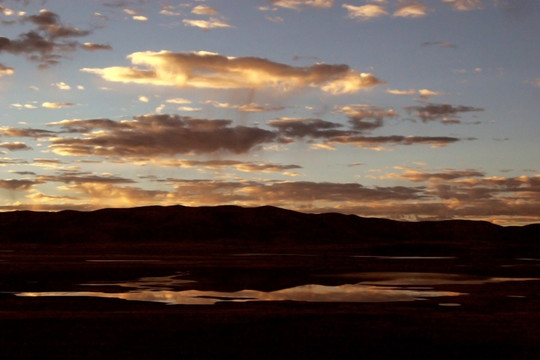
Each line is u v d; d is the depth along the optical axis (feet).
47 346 69.72
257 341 73.10
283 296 116.06
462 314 91.81
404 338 74.95
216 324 82.79
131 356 65.77
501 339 74.59
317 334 77.05
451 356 67.00
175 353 67.31
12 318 86.48
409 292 122.11
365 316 89.35
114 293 119.85
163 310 95.86
